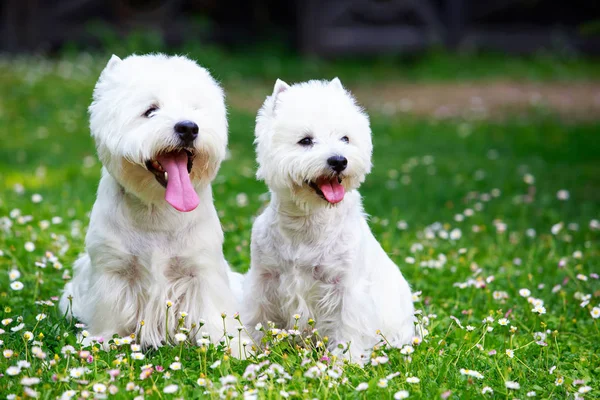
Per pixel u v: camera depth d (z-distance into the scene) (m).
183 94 4.58
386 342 4.76
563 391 4.34
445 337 4.96
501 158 11.63
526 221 8.05
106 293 4.76
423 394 4.08
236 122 14.00
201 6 22.47
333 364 4.30
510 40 21.97
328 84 5.27
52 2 20.45
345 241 4.86
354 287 4.84
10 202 8.25
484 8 22.27
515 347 4.92
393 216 8.15
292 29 23.09
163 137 4.36
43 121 13.66
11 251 6.43
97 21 20.50
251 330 5.04
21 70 16.39
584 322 5.46
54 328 4.89
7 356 4.23
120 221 4.71
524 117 14.84
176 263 4.82
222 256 5.02
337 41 21.50
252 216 7.73
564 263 6.19
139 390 3.95
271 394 3.91
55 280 5.90
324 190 4.73
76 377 4.00
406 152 12.09
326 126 4.86
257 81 18.58
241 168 10.44
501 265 6.67
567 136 13.16
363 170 4.94
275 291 5.02
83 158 11.25
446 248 7.10
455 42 21.92
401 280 5.24
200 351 4.41
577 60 20.94
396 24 22.09
